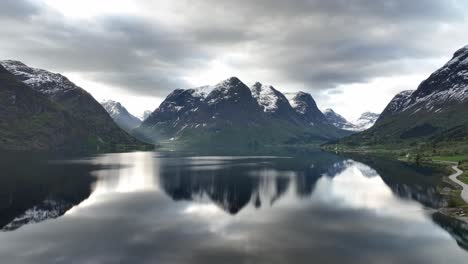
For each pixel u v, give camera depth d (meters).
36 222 86.62
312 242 73.00
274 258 64.25
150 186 140.88
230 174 180.75
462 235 77.38
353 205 108.44
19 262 62.06
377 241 73.81
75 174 169.00
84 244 71.06
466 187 134.12
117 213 96.38
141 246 70.00
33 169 183.62
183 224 86.25
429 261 63.03
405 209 102.00
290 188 139.62
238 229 82.31
